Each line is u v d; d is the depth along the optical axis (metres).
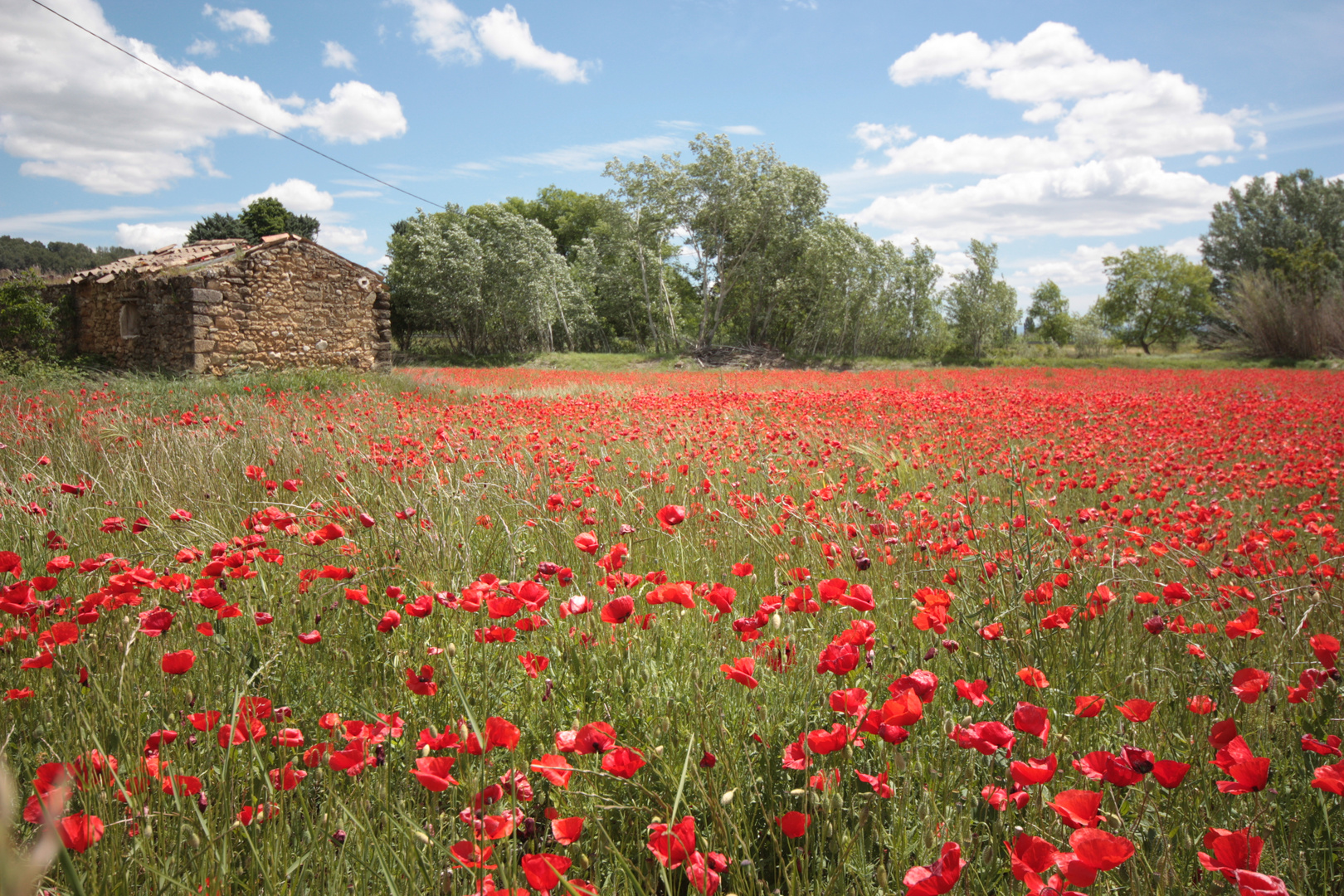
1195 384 22.73
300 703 2.37
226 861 1.48
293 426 7.97
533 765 1.46
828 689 2.22
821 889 1.60
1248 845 1.29
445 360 48.00
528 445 6.93
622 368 44.69
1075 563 3.55
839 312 53.12
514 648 2.64
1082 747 2.10
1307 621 3.11
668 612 3.04
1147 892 1.54
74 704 2.01
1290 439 8.62
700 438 8.02
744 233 52.28
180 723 2.10
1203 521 4.34
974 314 53.44
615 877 1.63
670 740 2.05
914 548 3.85
